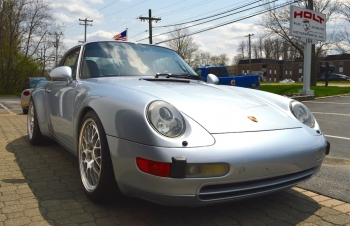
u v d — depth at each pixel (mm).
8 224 2213
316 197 2840
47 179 3188
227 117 2309
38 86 4664
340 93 18516
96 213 2416
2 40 32562
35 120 4422
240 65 97375
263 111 2562
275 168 2154
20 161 3842
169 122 2053
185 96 2512
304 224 2318
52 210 2451
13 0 32625
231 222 2330
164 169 1930
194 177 1945
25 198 2680
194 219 2365
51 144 4730
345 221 2377
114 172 2236
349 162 4031
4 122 7305
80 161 2811
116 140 2197
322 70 23172
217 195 2057
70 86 3250
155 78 3098
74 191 2861
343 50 31938
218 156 1979
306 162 2326
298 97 14930
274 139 2234
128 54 3586
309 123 2666
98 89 2686
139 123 2068
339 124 7508
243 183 2102
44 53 35500
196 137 2043
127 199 2672
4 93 32469
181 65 3805
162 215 2414
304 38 15914
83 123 2742
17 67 32594
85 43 3637
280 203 2693
